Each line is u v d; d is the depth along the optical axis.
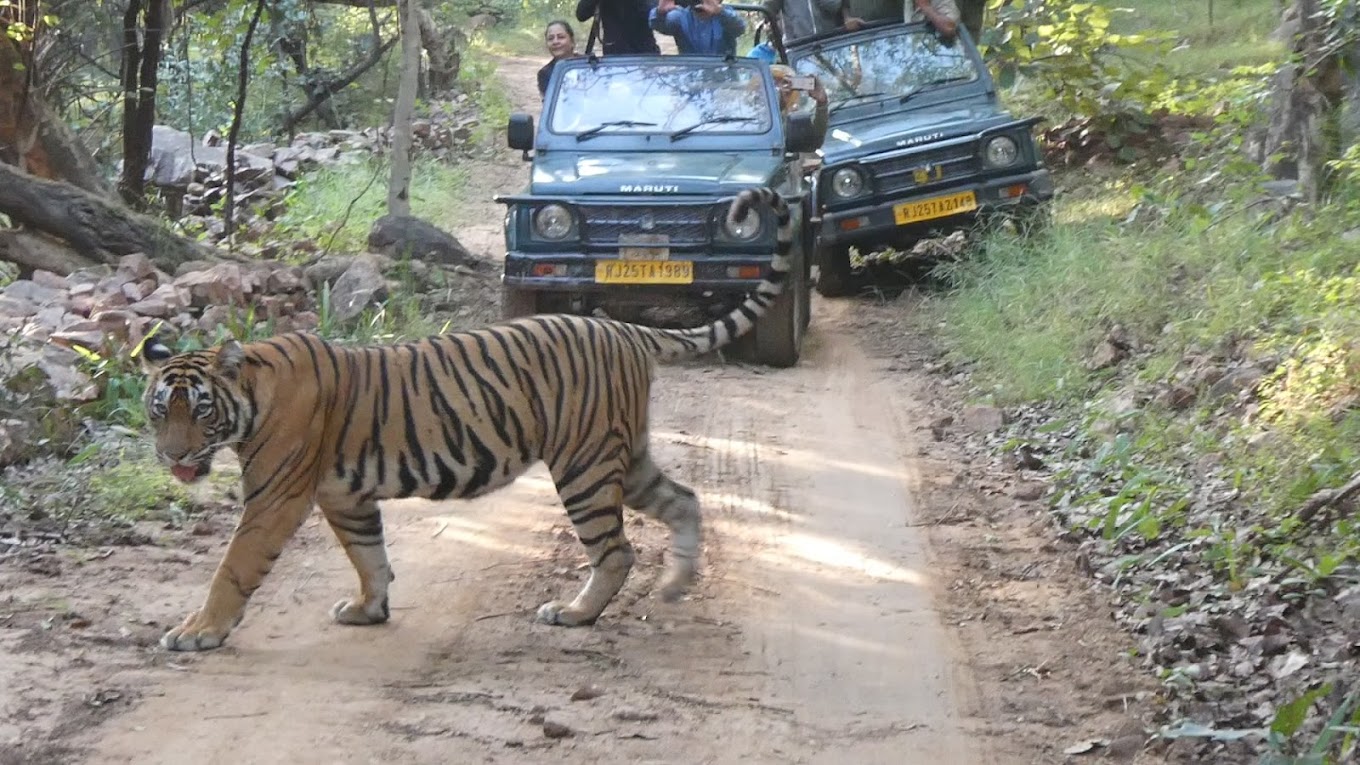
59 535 6.77
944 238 12.46
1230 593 6.09
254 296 10.66
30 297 10.12
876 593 6.38
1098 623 6.04
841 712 5.20
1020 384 9.47
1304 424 7.29
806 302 11.38
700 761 4.77
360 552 5.79
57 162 12.89
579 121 10.89
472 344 5.68
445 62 25.14
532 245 10.03
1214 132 13.20
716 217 9.88
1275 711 5.06
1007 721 5.14
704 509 7.50
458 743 4.82
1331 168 10.89
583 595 5.95
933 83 12.97
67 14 15.34
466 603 6.18
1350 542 6.16
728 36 12.35
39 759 4.60
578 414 5.79
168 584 6.24
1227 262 9.84
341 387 5.53
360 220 15.80
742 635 5.89
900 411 9.45
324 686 5.25
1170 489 7.24
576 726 4.97
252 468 5.46
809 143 10.48
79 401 8.28
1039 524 7.31
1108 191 14.46
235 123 13.99
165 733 4.82
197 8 18.52
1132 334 9.66
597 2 12.81
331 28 23.16
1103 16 15.72
